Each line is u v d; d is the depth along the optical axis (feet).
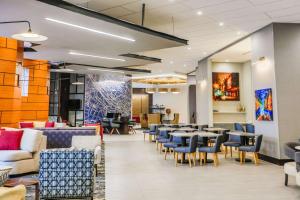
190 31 28.71
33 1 15.90
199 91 45.44
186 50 37.55
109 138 48.01
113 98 62.18
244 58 40.63
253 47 29.09
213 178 19.31
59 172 13.43
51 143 24.98
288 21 25.25
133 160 26.43
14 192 5.42
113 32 22.25
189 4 21.17
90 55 34.76
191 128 34.35
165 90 76.84
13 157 18.51
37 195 13.26
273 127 25.31
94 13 18.74
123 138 48.03
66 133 25.23
